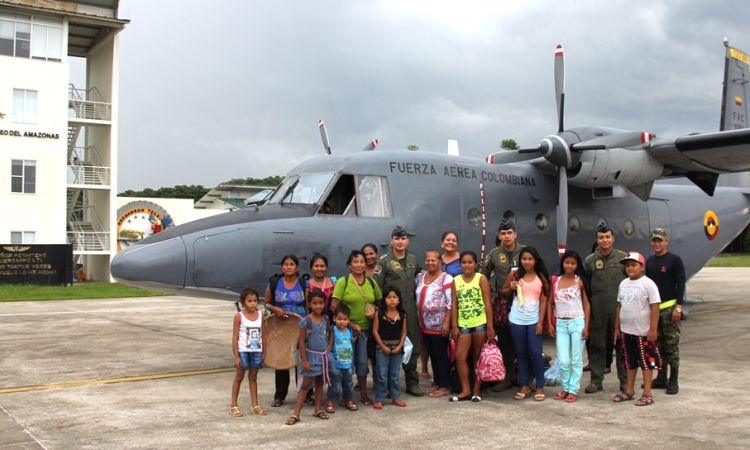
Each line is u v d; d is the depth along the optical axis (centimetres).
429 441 550
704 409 648
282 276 684
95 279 3375
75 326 1425
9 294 2273
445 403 692
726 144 1084
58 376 858
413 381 732
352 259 669
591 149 1080
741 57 1655
